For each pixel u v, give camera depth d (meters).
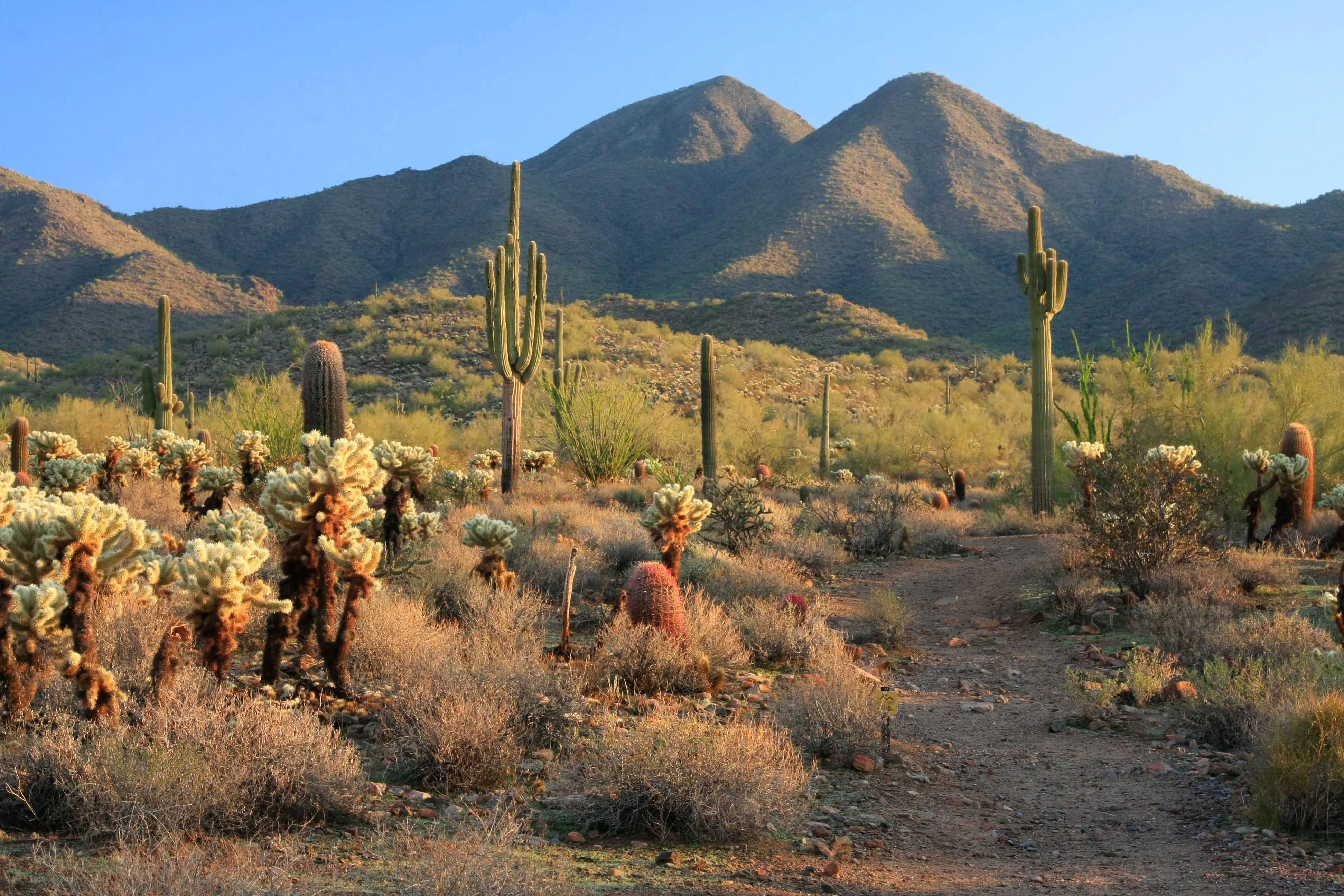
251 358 59.44
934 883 4.61
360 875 3.99
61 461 13.15
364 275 158.12
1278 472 14.87
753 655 9.48
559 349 30.28
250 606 6.01
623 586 11.94
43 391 55.12
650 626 8.25
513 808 5.09
